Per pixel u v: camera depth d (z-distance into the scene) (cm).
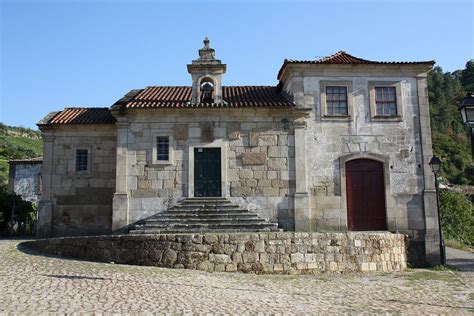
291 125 1869
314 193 1847
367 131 1902
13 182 3625
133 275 1152
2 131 8031
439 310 959
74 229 1998
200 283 1110
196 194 1822
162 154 1841
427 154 1898
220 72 1939
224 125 1858
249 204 1809
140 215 1791
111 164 2041
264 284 1162
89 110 2223
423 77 1948
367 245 1494
